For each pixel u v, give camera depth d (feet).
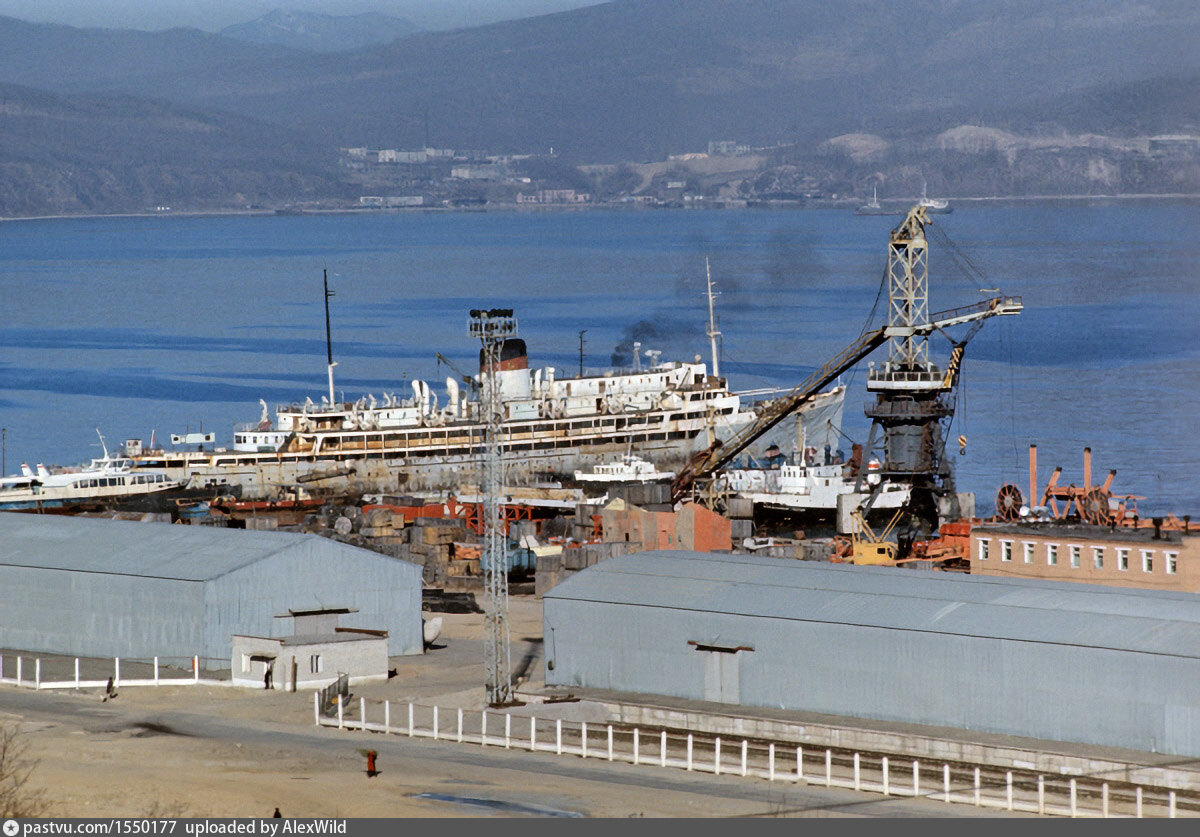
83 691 431.43
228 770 343.46
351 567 485.15
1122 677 352.08
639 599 423.64
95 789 322.55
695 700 409.08
